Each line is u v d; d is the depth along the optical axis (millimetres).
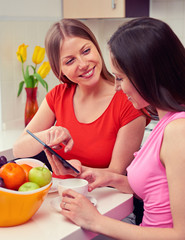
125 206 1353
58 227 1149
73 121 1759
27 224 1169
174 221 1081
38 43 2961
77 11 3000
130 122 1637
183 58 1122
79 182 1382
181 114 1105
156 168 1172
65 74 1673
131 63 1108
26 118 2695
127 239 1111
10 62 2744
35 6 2883
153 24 1115
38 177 1206
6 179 1185
